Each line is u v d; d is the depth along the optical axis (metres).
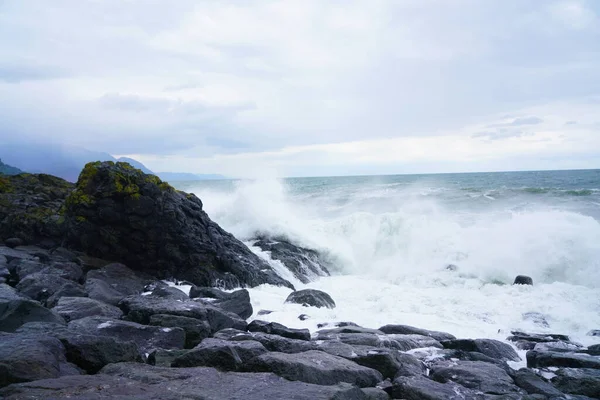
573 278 16.83
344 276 19.78
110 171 16.20
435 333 11.04
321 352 8.48
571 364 9.02
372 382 7.87
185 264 16.16
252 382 6.73
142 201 15.84
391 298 15.05
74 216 16.27
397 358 8.72
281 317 12.77
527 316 13.12
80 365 7.57
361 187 52.88
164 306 11.01
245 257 17.62
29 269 13.69
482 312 13.57
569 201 31.48
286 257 19.39
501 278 17.00
